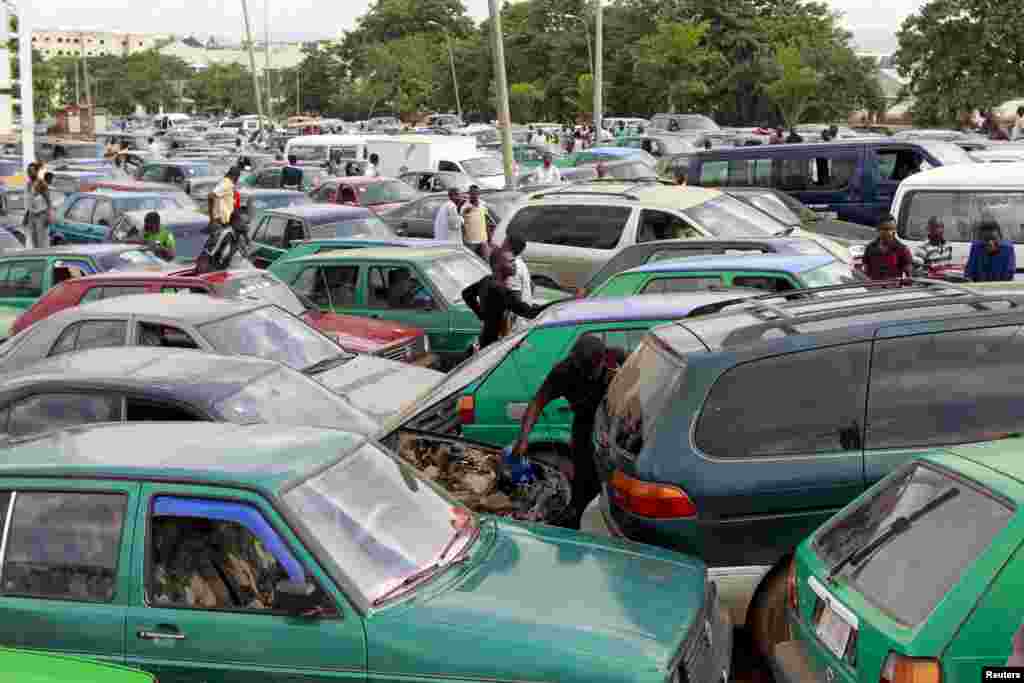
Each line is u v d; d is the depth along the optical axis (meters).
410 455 8.23
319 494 5.15
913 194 15.59
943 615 4.38
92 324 10.12
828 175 21.45
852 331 6.35
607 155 35.69
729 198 16.39
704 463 6.22
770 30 76.56
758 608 6.24
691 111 77.12
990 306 6.49
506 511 7.61
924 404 6.22
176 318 9.97
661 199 15.91
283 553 4.88
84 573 5.03
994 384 6.23
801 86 67.25
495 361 8.75
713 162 22.38
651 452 6.33
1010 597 4.33
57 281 15.27
